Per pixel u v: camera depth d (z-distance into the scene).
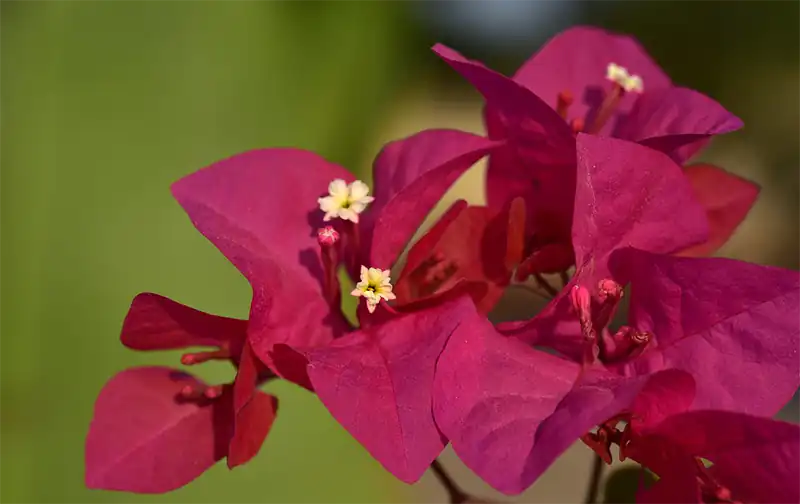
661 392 0.39
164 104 0.58
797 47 0.96
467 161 0.41
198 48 0.59
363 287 0.41
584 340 0.40
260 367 0.41
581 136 0.40
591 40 0.44
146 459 0.40
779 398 0.40
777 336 0.40
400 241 0.41
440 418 0.39
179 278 0.57
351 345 0.40
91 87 0.57
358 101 0.67
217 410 0.41
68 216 0.55
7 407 0.53
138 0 0.58
